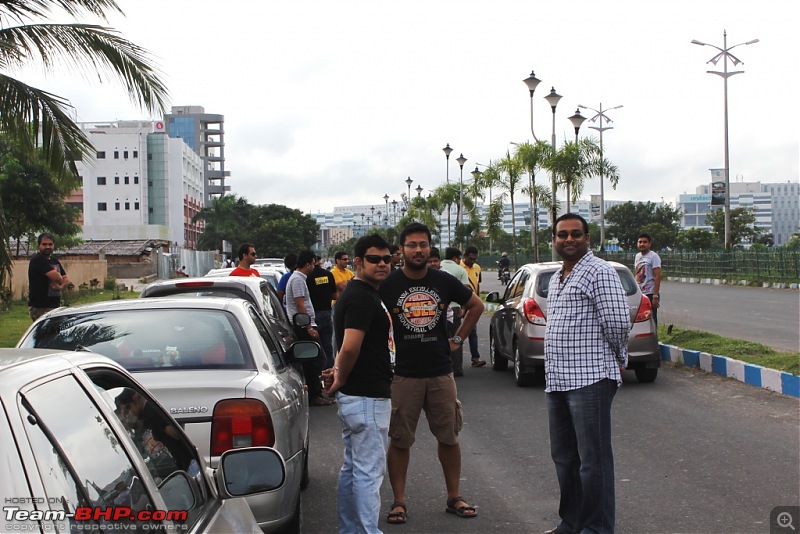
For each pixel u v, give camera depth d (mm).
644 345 11602
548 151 27891
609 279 5309
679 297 30750
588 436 5293
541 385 12258
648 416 9633
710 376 12414
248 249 12719
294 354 6875
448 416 6258
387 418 5422
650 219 97375
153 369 5328
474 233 52344
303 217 122062
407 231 6164
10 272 11812
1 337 18641
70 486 2154
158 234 87562
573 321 5371
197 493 3262
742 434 8602
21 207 37000
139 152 112938
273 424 4922
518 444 8555
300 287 11328
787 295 30906
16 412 2051
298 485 5402
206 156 167875
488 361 15336
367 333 5359
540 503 6562
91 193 111875
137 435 2949
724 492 6605
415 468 7785
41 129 11523
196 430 4762
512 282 13672
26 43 11367
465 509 6262
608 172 26688
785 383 10805
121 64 11945
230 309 5961
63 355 2705
